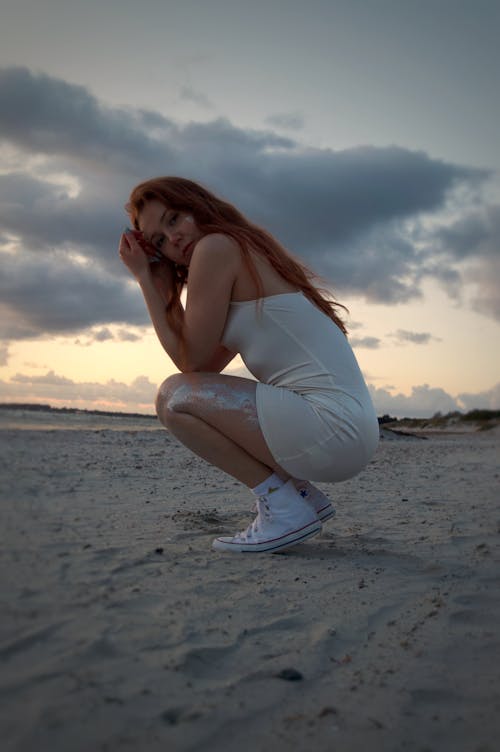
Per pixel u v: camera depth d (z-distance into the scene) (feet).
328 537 7.84
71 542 4.37
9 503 4.12
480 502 11.24
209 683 3.46
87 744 2.69
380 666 3.92
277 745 2.94
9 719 2.72
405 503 11.10
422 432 52.26
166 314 7.07
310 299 7.11
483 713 3.38
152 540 5.90
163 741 2.83
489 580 6.00
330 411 6.55
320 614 4.77
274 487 6.77
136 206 6.98
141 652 3.55
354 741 3.02
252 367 6.98
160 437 21.35
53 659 3.17
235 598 4.82
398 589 5.60
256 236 6.82
